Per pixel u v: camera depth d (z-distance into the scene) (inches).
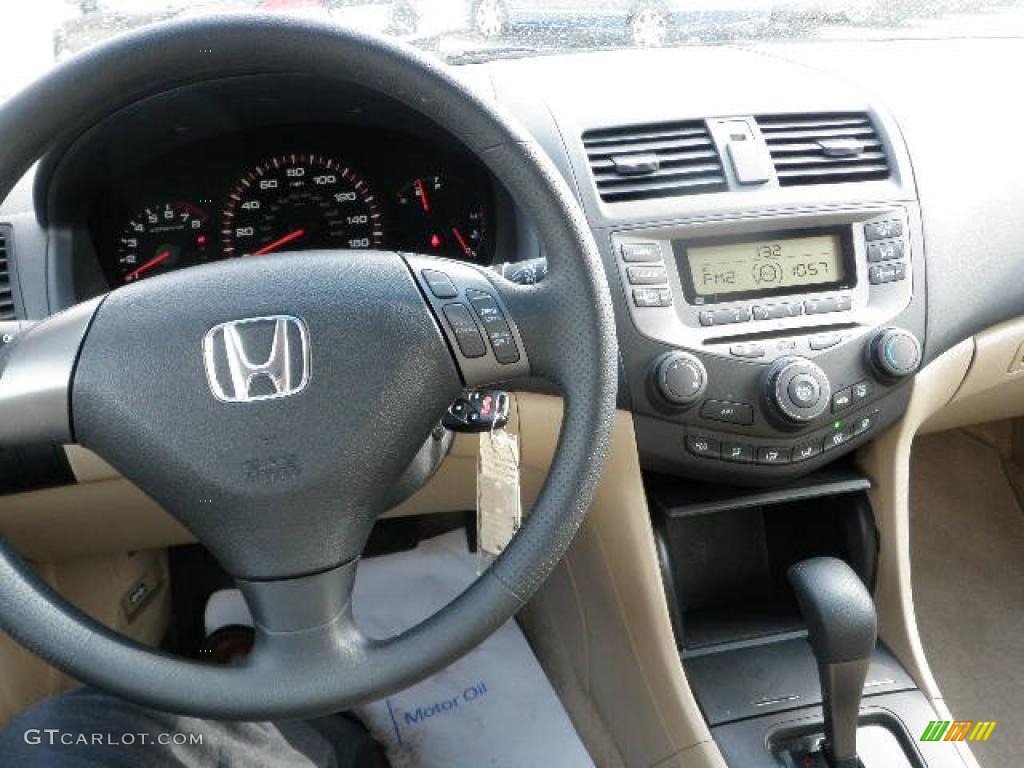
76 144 35.5
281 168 41.6
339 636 27.1
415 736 51.9
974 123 45.8
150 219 41.3
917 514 67.2
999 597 62.0
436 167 42.1
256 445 26.2
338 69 26.8
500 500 31.0
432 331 27.3
